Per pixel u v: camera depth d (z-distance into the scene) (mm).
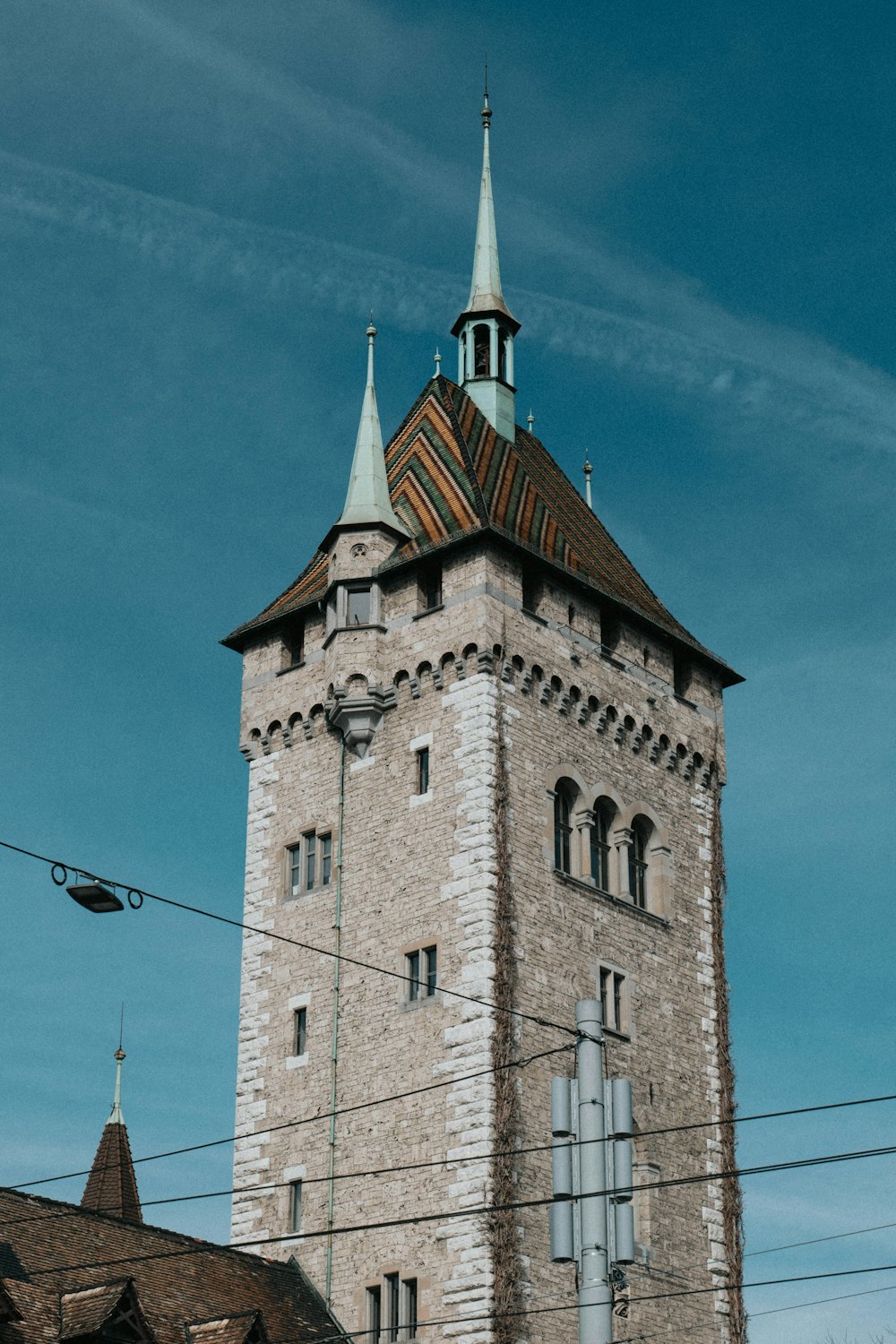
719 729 71062
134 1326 49656
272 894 65938
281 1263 59594
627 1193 32719
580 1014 33094
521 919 59812
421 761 63188
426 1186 57375
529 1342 54812
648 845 66688
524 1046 58156
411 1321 56469
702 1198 62594
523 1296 55156
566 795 63969
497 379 75125
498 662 62438
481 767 60906
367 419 69000
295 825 66312
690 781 69250
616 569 71938
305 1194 60531
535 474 73500
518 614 63781
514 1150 56500
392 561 65938
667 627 69500
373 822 63656
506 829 60406
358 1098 60312
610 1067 60781
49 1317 49094
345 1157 59875
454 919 59875
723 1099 64875
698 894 67500
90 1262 52969
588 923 62219
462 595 63562
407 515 67750
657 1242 60188
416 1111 58531
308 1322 57188
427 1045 59062
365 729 64688
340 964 62688
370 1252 57969
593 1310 31234
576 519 73250
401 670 64312
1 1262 50469
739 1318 62000
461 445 69250
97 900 35594
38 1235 52812
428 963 60312
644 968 63844
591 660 66062
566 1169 32344
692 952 66188
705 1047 65125
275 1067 63188
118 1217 56188
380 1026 60656
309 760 66875
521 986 58906
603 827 65188
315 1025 62625
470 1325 54625
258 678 69688
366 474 67688
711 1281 61656
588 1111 32375
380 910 62156
